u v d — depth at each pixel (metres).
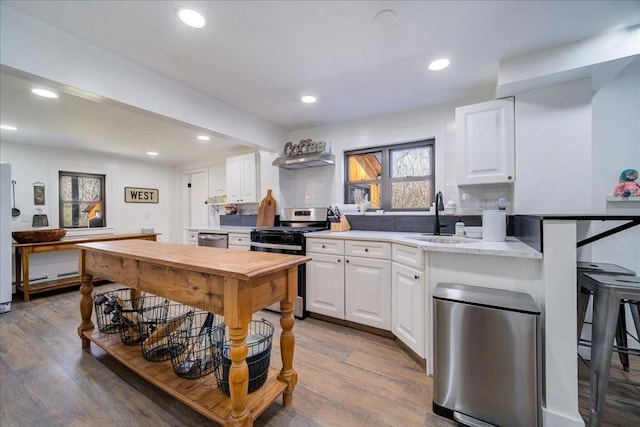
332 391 1.61
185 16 1.53
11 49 1.45
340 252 2.51
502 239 1.91
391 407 1.48
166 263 1.38
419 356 1.84
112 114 2.75
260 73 2.16
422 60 1.99
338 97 2.62
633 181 1.97
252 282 1.23
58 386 1.64
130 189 5.07
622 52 1.65
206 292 1.27
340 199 3.35
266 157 3.73
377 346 2.15
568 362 1.31
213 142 3.90
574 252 1.31
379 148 3.19
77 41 1.70
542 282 1.39
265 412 1.43
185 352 1.66
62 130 3.29
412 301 1.92
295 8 1.47
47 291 3.66
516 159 2.06
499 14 1.52
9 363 1.88
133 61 1.98
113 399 1.53
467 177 2.24
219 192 5.11
